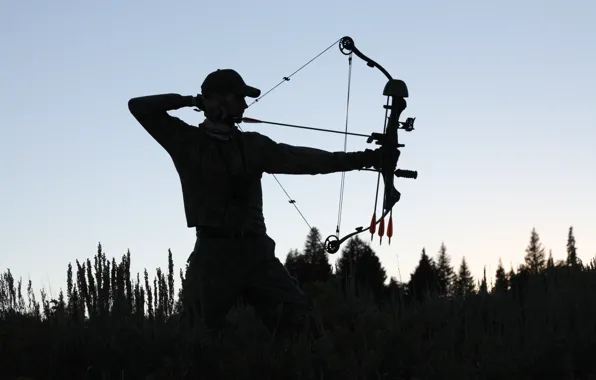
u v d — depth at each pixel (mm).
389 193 9570
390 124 9516
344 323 8773
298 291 9578
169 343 8602
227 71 9453
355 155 9500
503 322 9000
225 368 8156
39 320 9789
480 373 8109
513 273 10352
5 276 10656
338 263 9844
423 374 8141
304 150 9469
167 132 9359
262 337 8859
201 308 9180
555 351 8109
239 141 9375
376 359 8102
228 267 9375
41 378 8562
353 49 9875
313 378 8016
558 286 9961
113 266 10148
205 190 9312
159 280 10133
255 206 9477
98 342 8805
